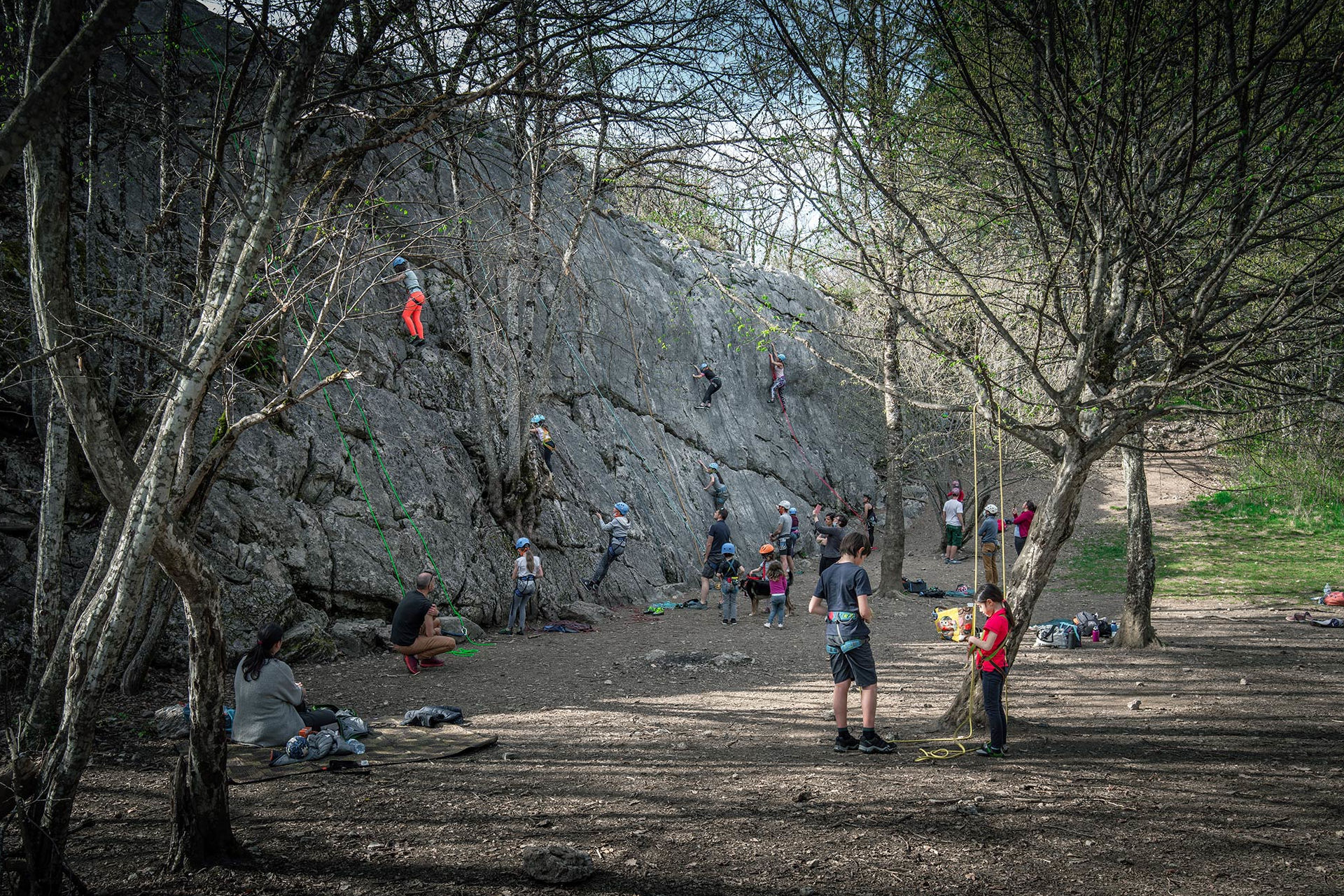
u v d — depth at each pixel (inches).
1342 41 194.4
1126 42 199.6
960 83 234.7
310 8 198.5
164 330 345.4
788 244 265.0
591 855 169.9
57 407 264.2
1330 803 193.0
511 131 429.4
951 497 898.1
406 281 516.1
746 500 907.4
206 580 156.9
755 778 223.1
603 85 243.9
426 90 251.8
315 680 368.5
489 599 527.8
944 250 300.4
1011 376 381.1
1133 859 161.8
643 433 806.5
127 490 149.3
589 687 364.8
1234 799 197.8
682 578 748.0
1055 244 280.4
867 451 1152.8
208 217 199.8
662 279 908.0
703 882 155.5
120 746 257.0
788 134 223.9
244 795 211.3
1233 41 193.0
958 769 229.1
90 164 320.8
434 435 552.7
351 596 443.5
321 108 178.4
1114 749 247.9
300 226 210.1
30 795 152.3
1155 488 985.5
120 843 179.6
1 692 259.3
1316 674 364.2
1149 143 232.5
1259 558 736.3
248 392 426.3
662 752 255.1
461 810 199.5
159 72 331.0
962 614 279.3
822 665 417.7
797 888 152.0
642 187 363.6
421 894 150.8
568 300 745.0
